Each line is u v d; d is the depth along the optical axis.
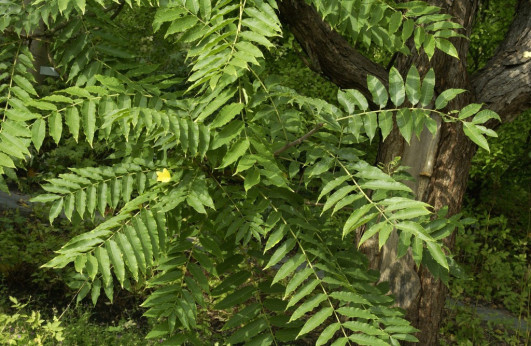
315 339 5.12
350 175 1.91
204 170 2.09
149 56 6.64
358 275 2.01
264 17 1.70
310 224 2.06
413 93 2.02
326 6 2.42
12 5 2.42
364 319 1.92
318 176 2.07
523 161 9.19
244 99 2.01
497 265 6.43
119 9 2.86
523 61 4.00
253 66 2.10
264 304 2.03
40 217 6.70
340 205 1.81
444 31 2.15
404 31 2.19
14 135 1.97
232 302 2.02
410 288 3.94
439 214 2.33
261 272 2.24
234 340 1.95
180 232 2.12
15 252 5.57
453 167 3.97
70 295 5.47
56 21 2.45
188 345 4.28
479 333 5.95
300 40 4.22
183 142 1.82
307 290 1.78
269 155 1.80
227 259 2.12
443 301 4.02
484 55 7.75
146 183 2.11
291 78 7.29
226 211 1.99
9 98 2.33
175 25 1.87
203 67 1.69
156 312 1.92
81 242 1.85
